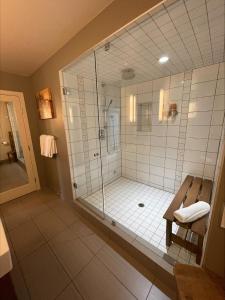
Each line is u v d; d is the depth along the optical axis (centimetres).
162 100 247
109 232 173
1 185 277
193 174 238
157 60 180
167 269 122
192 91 215
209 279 83
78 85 219
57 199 264
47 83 219
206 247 89
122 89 294
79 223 202
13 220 210
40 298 119
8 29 137
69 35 153
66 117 208
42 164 302
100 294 120
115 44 140
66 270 139
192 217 135
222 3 94
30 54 186
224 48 153
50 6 114
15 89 249
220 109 199
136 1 102
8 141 283
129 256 152
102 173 286
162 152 267
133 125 295
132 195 264
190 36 131
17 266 144
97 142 267
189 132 229
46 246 166
